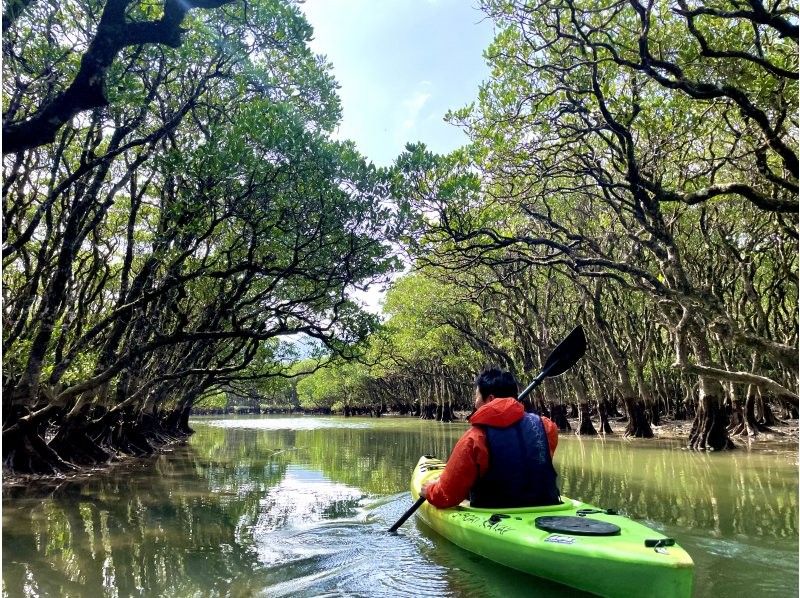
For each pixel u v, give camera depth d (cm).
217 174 945
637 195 1224
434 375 4450
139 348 1062
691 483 1079
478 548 566
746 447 1709
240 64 1156
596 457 1541
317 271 1182
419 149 1165
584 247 1465
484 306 2753
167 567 586
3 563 606
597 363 2461
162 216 1237
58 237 1202
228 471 1382
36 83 983
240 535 718
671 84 895
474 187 1188
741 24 1070
